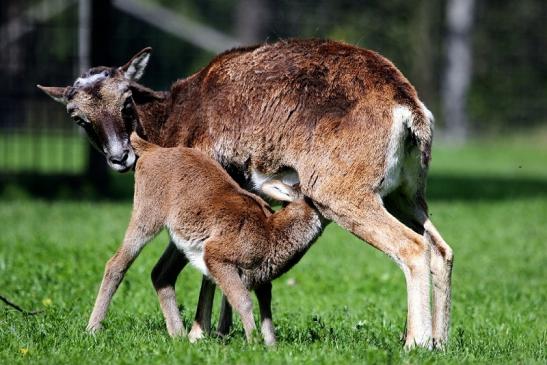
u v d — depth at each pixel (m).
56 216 29.31
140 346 13.46
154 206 14.52
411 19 65.19
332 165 14.38
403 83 14.55
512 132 66.75
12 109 49.75
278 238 14.13
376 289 20.38
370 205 14.26
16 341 13.77
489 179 45.41
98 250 22.25
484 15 67.31
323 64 14.84
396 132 14.24
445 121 65.00
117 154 15.41
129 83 16.03
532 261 24.05
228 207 13.98
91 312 16.23
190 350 12.91
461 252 25.14
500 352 13.95
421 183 14.88
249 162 15.30
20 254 21.84
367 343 13.87
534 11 67.69
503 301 19.28
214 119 15.55
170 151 14.75
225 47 68.75
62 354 12.97
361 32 64.56
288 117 14.78
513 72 67.12
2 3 41.12
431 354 13.09
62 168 44.09
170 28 67.75
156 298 18.12
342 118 14.41
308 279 20.92
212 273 13.96
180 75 65.62
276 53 15.33
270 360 12.45
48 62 38.75
